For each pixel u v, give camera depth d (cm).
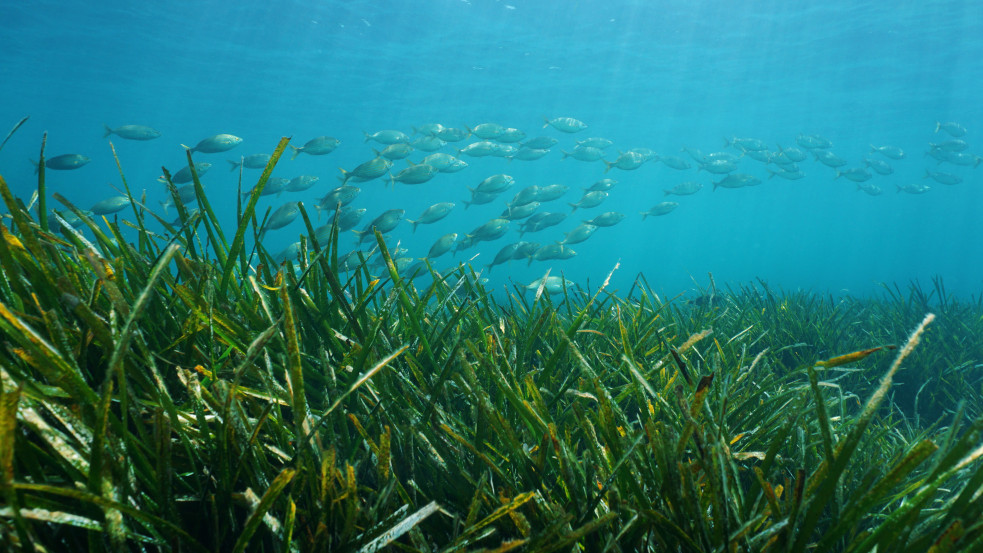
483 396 125
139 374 106
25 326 85
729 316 521
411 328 194
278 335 147
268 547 107
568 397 179
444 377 138
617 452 116
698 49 3008
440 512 123
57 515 74
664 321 394
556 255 1033
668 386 170
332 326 180
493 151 1346
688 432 104
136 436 120
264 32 2795
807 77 3494
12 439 69
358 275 188
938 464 87
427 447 130
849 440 88
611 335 282
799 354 429
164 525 84
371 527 98
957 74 3397
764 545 97
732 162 1706
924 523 107
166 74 3509
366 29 2770
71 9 2483
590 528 90
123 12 2519
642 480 121
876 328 546
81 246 142
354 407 144
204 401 121
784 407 191
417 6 2498
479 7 2509
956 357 442
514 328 245
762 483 101
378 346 163
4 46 2928
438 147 1314
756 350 427
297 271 210
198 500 105
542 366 222
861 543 94
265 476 109
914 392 396
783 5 2420
